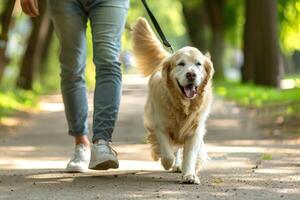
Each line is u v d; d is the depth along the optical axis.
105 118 7.80
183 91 7.61
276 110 20.78
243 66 35.88
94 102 7.90
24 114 22.86
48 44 38.88
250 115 20.48
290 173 8.39
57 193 6.87
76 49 8.19
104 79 7.86
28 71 32.50
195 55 7.71
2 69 26.06
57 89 39.78
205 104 7.82
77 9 8.08
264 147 12.12
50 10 8.15
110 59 7.86
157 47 9.05
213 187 7.27
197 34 48.94
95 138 7.79
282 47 45.00
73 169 8.44
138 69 9.25
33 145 13.12
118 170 8.73
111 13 7.90
